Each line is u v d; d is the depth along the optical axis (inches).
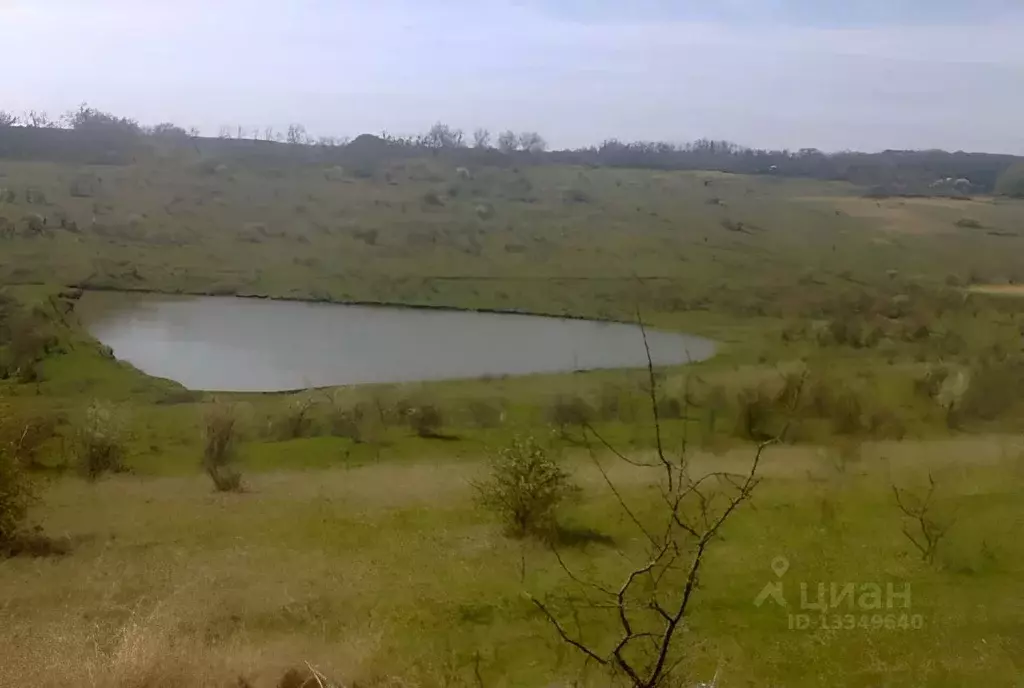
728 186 4202.8
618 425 1016.9
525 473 520.1
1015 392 1013.8
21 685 277.1
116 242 3139.8
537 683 288.5
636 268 2957.7
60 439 920.9
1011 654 313.4
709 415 992.9
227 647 315.9
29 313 1777.8
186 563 457.4
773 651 316.2
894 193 3777.1
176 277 2933.1
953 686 289.0
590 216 3700.8
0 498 500.4
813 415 933.2
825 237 3090.6
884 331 1849.2
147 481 770.8
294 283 2987.2
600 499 584.1
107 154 4281.5
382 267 3161.9
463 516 568.4
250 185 4101.9
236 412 1077.8
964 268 2475.4
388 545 494.0
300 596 391.9
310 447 967.0
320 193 4094.5
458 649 323.3
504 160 4766.2
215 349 2018.9
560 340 2247.8
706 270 2906.0
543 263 3159.5
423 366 1865.2
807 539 456.8
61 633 328.5
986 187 3718.0
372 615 364.8
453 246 3346.5
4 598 387.2
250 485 746.2
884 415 935.0
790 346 1851.6
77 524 564.4
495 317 2664.9
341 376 1752.0
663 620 340.8
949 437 860.6
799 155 4571.9
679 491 253.6
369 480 756.0
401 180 4404.5
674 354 1968.5
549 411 1154.7
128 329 2230.6
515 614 362.3
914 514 481.4
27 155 4084.6
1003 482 601.3
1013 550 436.8
